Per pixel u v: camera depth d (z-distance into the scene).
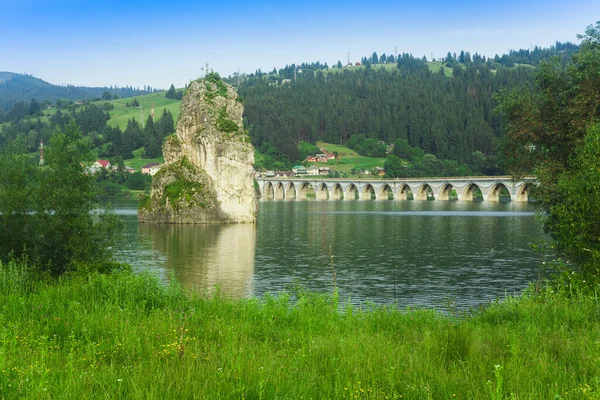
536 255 70.19
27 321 17.52
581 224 25.19
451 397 10.46
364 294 47.47
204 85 139.12
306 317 20.22
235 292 47.59
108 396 10.16
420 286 51.00
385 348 13.98
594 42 38.00
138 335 15.53
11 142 41.94
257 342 16.41
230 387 10.76
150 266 63.22
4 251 38.91
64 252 40.97
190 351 13.70
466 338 14.65
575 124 35.44
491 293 47.53
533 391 10.37
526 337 15.38
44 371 11.27
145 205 133.88
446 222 119.25
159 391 10.47
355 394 10.55
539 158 39.56
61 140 42.47
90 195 42.62
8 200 39.16
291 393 10.49
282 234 100.81
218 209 130.62
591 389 10.52
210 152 132.50
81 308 19.77
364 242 86.62
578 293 20.67
